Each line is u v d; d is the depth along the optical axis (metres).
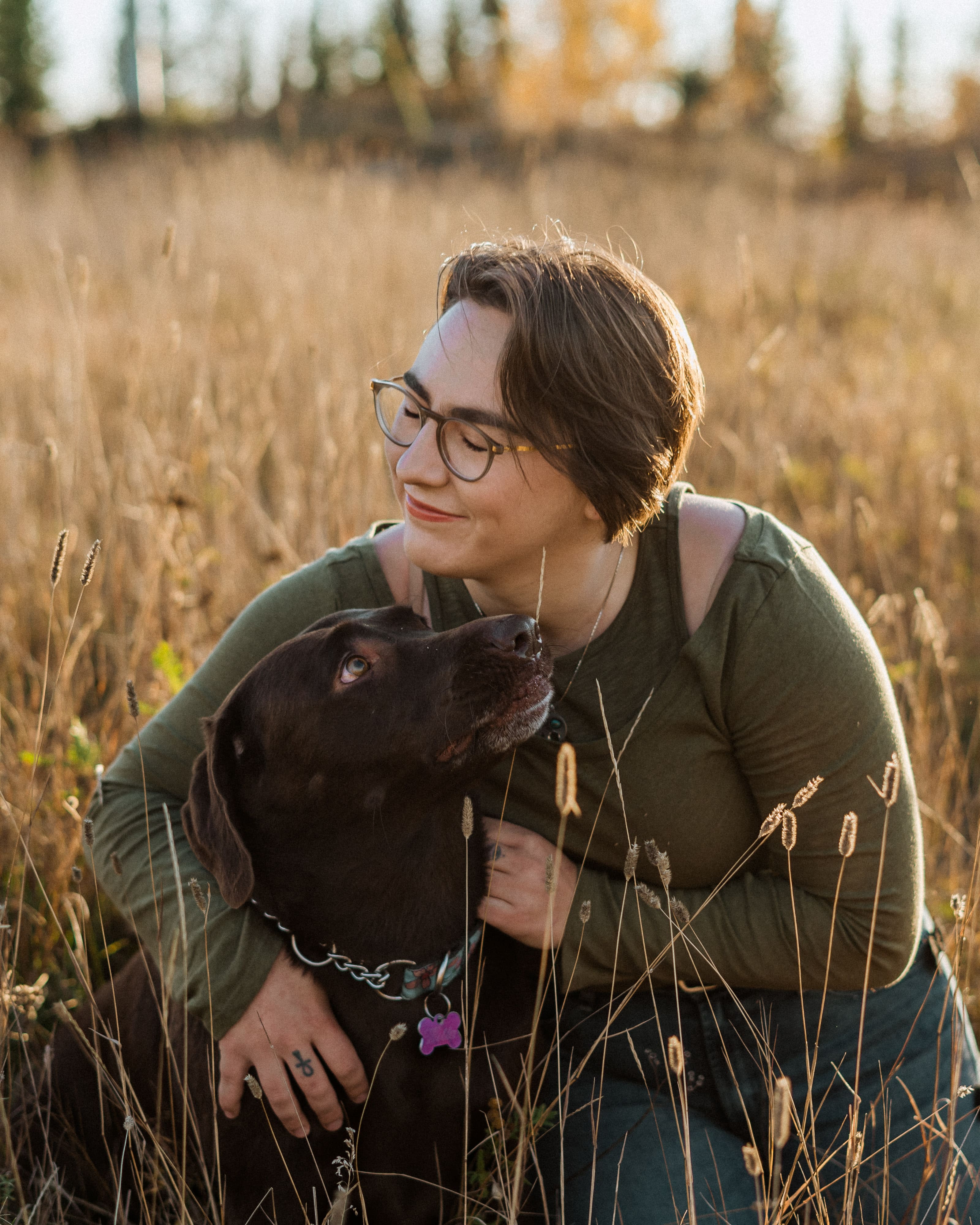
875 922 2.06
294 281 6.05
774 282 9.55
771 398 5.76
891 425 5.72
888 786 1.76
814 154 27.33
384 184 10.58
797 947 2.16
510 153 23.45
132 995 2.49
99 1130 2.48
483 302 1.85
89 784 3.09
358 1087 2.11
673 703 2.10
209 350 5.38
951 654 4.12
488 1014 2.21
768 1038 2.22
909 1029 2.32
